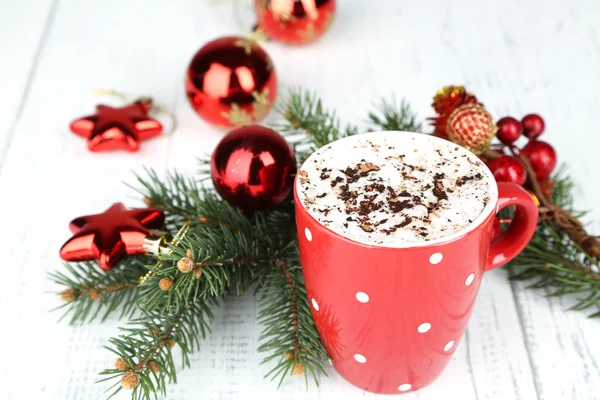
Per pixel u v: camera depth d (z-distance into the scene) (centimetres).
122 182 49
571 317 43
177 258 38
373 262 34
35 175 53
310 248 35
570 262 44
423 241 33
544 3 69
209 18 68
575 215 48
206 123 58
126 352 39
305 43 63
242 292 41
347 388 40
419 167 37
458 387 40
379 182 36
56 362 41
